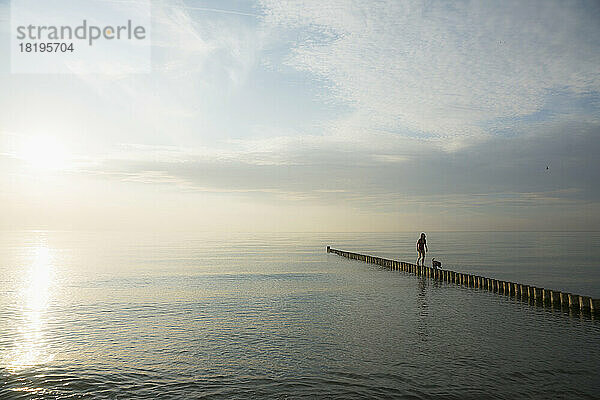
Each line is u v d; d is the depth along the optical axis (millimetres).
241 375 12516
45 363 13750
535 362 13188
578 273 39625
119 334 17219
